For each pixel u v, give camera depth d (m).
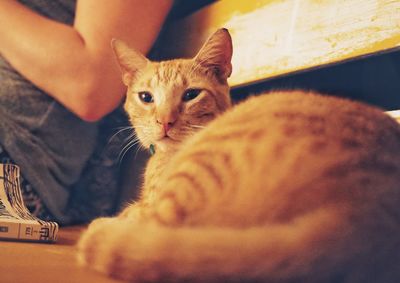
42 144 2.12
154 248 0.83
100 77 2.00
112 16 1.96
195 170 1.00
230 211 0.93
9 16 2.02
